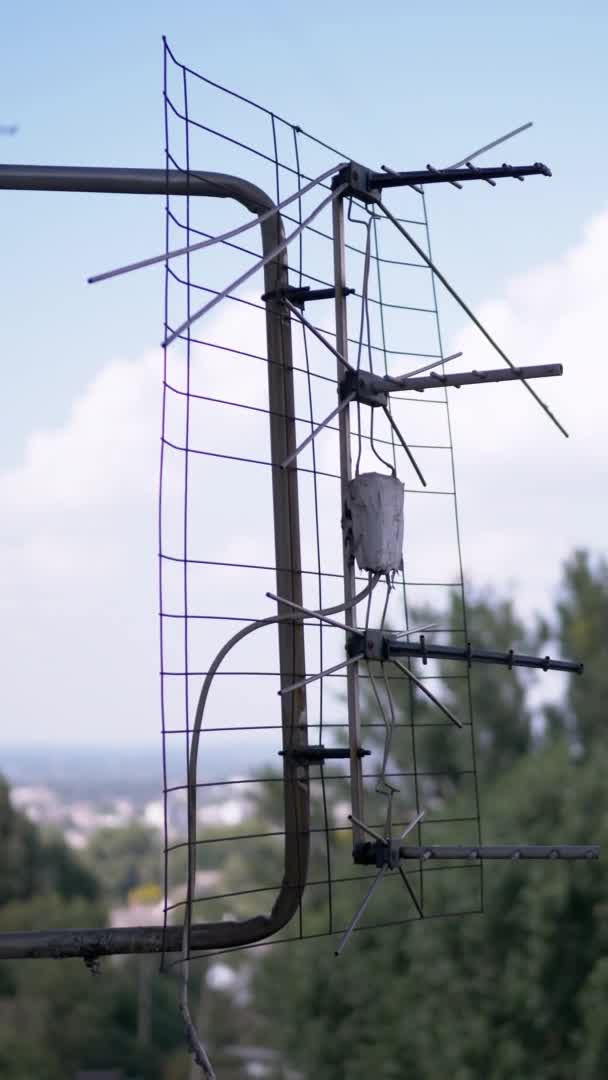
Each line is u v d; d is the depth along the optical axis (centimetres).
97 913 7369
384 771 445
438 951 3053
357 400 469
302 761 456
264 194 478
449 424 511
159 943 434
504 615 4703
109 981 7006
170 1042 6925
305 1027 3359
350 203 486
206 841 402
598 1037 2762
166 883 394
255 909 4294
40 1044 6322
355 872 3269
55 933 430
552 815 3139
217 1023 6612
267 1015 3797
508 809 3192
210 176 470
